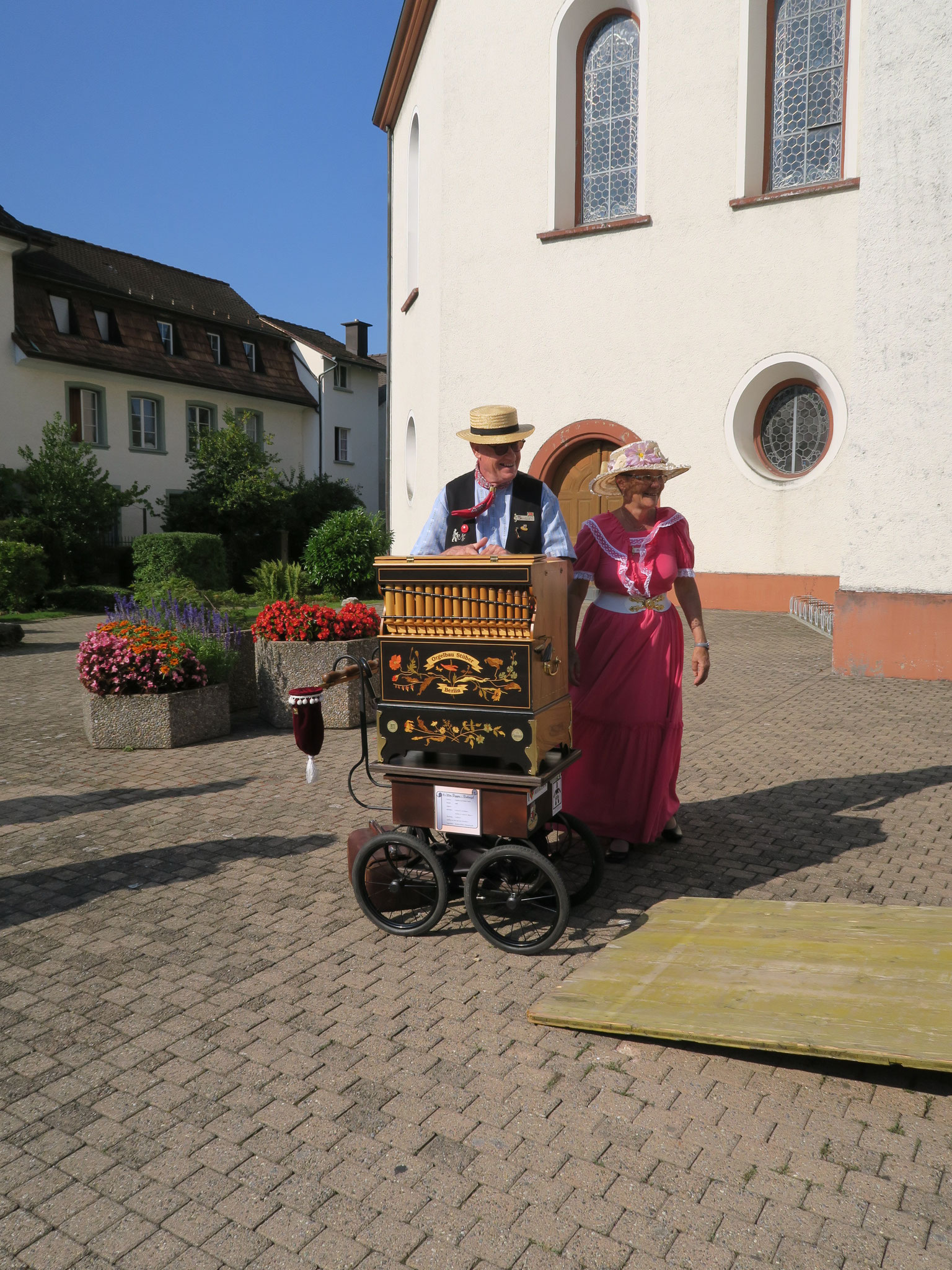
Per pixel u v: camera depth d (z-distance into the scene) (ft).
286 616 25.26
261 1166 7.66
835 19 43.68
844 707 25.40
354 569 70.59
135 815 17.19
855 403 28.63
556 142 49.62
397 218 69.46
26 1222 7.09
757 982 9.82
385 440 138.31
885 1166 7.59
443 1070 8.96
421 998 10.35
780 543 45.62
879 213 27.53
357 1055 9.23
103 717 22.82
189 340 110.93
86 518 79.71
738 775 19.27
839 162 44.37
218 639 26.13
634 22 48.11
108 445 99.81
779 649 35.40
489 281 52.54
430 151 56.95
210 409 111.45
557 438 51.11
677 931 11.45
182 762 21.38
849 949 10.43
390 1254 6.72
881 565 28.91
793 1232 6.88
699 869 14.06
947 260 26.81
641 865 14.26
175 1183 7.48
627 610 14.17
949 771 19.12
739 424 46.42
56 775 20.43
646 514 14.10
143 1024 9.84
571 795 14.66
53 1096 8.64
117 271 109.50
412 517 64.95
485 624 10.84
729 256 45.85
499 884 11.88
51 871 14.33
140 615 28.04
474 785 11.14
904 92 26.91
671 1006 9.52
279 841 15.64
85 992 10.54
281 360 122.83
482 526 12.66
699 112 45.96
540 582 10.74
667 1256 6.67
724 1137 7.98
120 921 12.46
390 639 11.35
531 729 10.80
